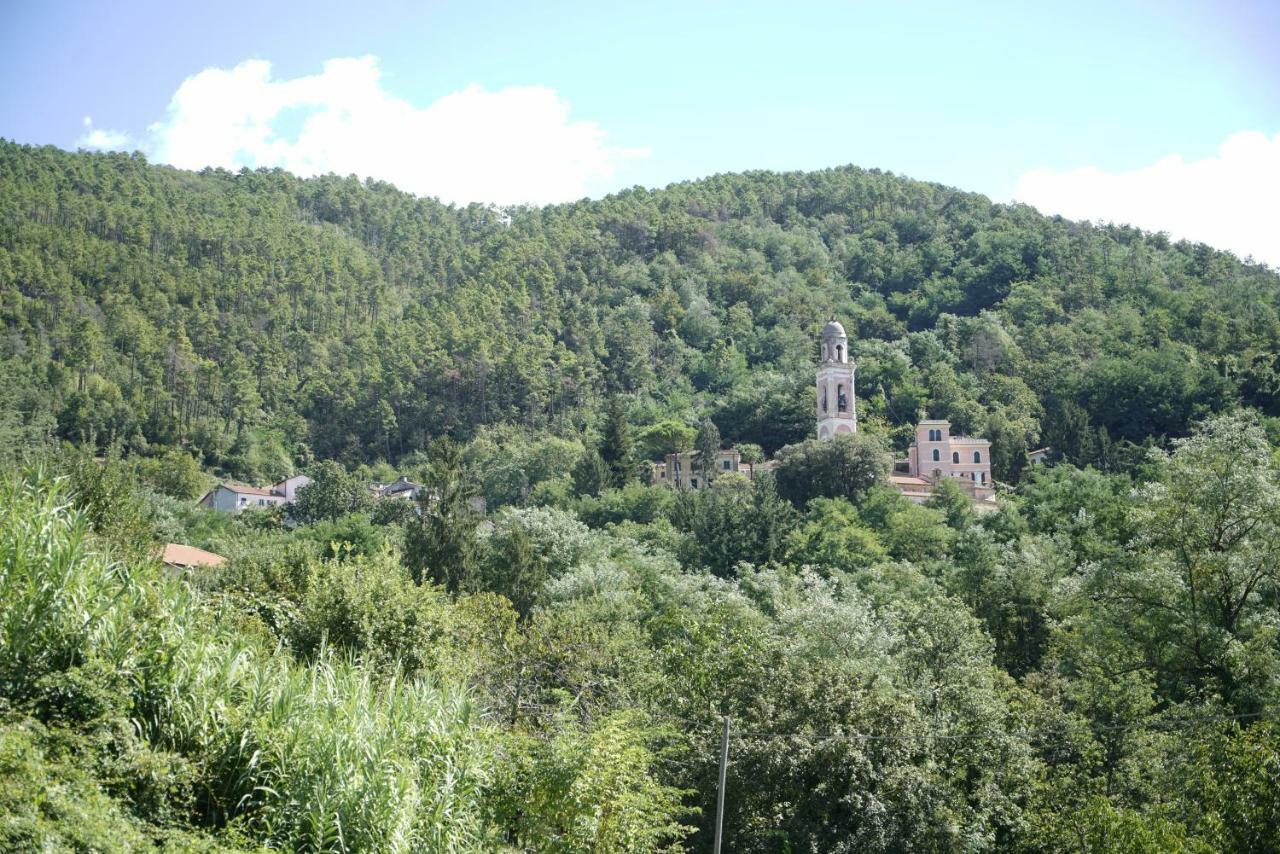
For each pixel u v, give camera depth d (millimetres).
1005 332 184250
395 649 37625
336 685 28125
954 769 36906
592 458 124438
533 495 131000
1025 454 134625
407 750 27078
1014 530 82875
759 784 35438
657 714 37938
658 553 86688
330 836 23594
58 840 19422
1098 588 43594
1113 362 146500
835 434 123062
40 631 23641
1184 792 32531
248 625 35781
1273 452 49562
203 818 23422
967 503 105625
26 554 24656
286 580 43688
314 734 24953
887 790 34844
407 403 188375
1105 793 36469
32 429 100312
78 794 20828
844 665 39656
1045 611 57000
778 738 35281
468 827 26844
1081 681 42188
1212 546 42188
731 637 40781
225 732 24625
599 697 41688
